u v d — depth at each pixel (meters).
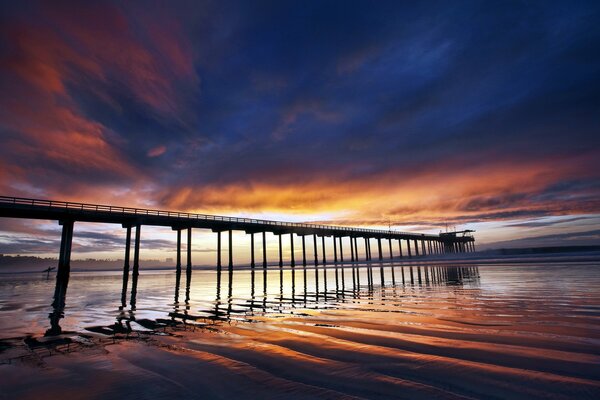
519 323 5.66
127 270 27.39
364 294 11.62
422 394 2.73
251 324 6.47
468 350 4.04
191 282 22.19
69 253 24.64
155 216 28.69
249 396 2.83
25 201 22.27
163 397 2.88
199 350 4.53
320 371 3.43
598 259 31.78
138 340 5.33
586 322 5.60
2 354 4.63
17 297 12.97
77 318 7.73
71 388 3.20
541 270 20.34
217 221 33.50
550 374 3.11
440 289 12.24
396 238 65.81
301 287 15.74
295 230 43.66
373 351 4.12
